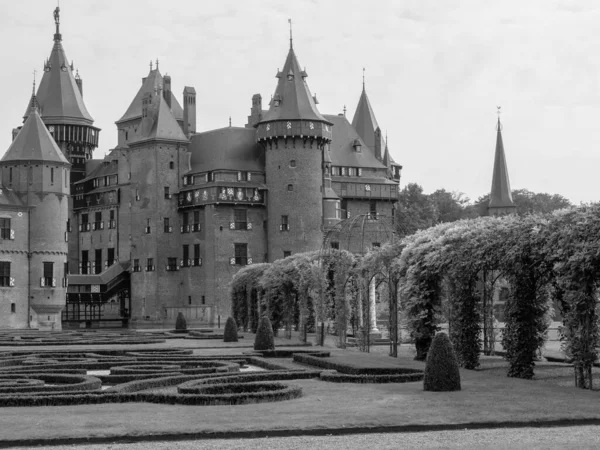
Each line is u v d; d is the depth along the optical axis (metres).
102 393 30.27
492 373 39.03
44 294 111.94
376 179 138.12
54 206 113.44
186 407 28.19
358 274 57.47
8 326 109.19
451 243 42.69
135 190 130.62
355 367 38.03
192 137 135.50
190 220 128.12
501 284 51.66
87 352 53.84
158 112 130.38
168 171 129.12
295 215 124.75
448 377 31.48
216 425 24.28
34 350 56.56
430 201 178.00
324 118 128.12
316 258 65.38
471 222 43.38
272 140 125.50
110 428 23.97
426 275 45.56
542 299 41.88
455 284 41.97
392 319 51.16
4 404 28.98
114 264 134.25
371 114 146.12
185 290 128.38
